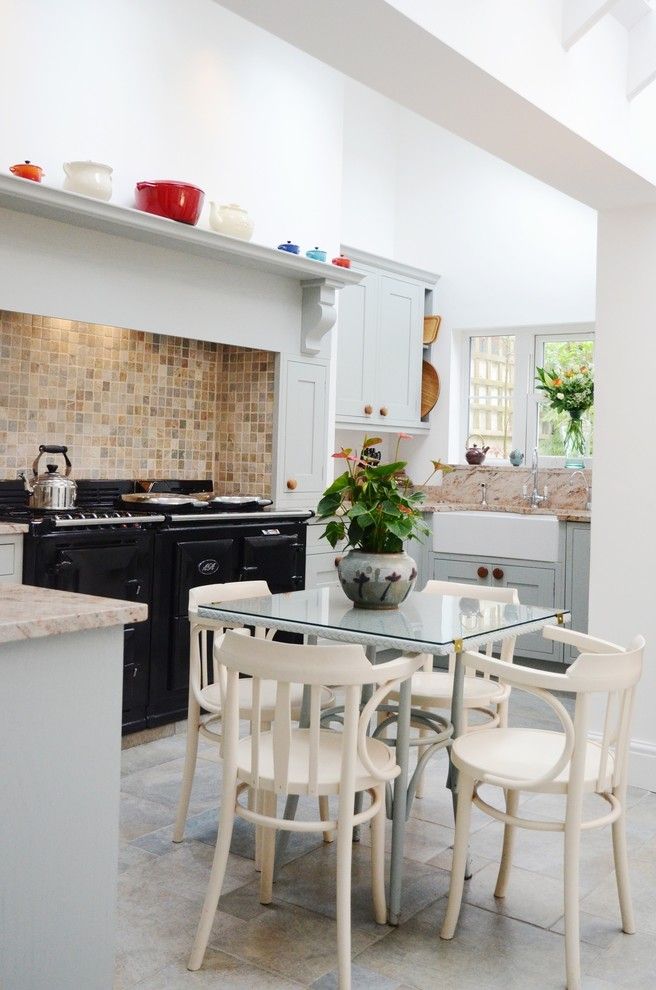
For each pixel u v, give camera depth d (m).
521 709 4.62
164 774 3.50
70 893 1.67
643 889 2.65
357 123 5.96
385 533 2.68
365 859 2.80
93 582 3.65
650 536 3.57
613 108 3.03
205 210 4.34
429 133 6.21
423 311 6.10
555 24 2.70
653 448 3.56
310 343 4.85
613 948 2.31
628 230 3.61
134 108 4.00
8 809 1.56
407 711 2.41
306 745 2.39
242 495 4.89
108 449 4.46
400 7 2.11
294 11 2.13
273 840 2.48
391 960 2.23
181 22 4.19
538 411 5.98
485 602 2.91
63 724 1.63
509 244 5.92
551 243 5.76
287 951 2.26
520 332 6.02
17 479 3.97
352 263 5.42
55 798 1.63
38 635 1.50
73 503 3.93
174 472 4.80
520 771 2.23
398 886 2.40
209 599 2.96
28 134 3.59
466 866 2.69
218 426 5.02
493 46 2.43
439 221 6.18
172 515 3.96
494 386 6.14
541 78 2.64
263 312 4.61
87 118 3.81
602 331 3.67
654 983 2.16
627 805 3.34
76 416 4.30
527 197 5.84
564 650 5.14
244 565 4.33
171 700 4.00
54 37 3.67
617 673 2.15
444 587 3.39
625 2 2.96
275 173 4.72
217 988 2.09
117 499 4.41
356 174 5.98
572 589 5.14
